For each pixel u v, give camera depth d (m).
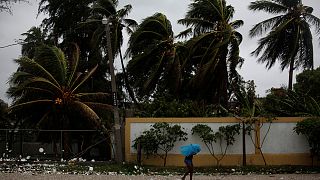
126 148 22.97
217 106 26.16
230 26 30.23
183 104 25.72
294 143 22.61
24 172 19.34
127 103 35.59
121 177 17.67
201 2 31.02
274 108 25.53
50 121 28.41
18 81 28.77
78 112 28.03
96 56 34.38
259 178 17.78
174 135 22.41
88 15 36.03
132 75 33.81
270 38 33.47
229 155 22.59
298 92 27.56
